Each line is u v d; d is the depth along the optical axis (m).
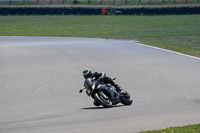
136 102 43.19
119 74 66.75
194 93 48.38
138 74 66.31
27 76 67.50
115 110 37.91
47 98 48.72
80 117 35.12
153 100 44.12
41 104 44.72
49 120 34.66
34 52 101.50
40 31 189.75
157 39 140.88
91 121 32.75
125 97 40.81
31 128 31.06
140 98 45.91
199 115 33.16
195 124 28.11
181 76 63.38
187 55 92.75
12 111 41.16
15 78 65.88
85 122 32.47
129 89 52.91
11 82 62.25
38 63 82.38
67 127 30.52
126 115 34.91
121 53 97.75
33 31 189.88
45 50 105.81
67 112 38.59
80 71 71.12
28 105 44.50
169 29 194.75
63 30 195.88
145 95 47.97
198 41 130.88
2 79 65.31
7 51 104.44
